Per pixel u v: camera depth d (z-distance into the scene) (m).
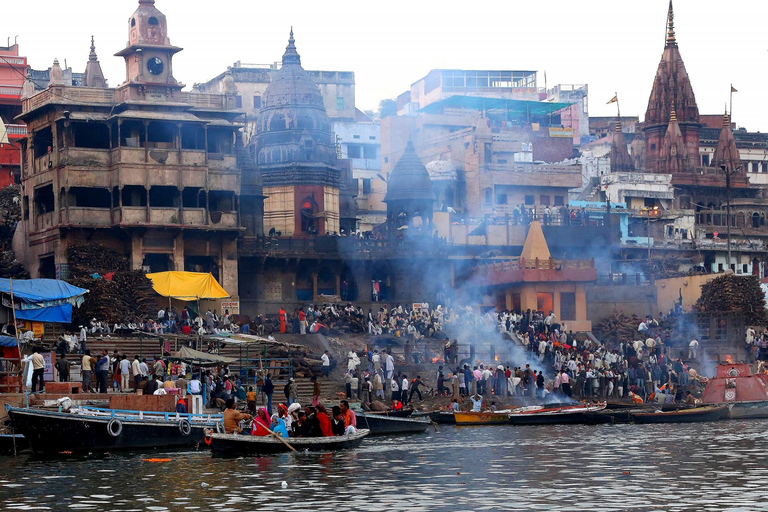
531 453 38.44
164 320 63.00
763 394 57.22
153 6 70.69
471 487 29.77
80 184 68.38
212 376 49.94
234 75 114.25
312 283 77.94
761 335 77.06
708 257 106.81
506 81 124.88
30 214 72.81
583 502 27.03
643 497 27.75
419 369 63.16
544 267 77.88
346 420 39.91
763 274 109.12
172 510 26.33
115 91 70.81
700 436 44.94
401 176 87.31
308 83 85.12
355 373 56.97
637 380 64.62
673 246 103.69
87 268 65.50
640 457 37.03
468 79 123.44
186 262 71.69
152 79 70.44
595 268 84.75
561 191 101.50
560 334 71.12
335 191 84.94
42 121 71.00
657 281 85.31
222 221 71.62
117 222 68.25
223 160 72.19
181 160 69.94
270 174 83.12
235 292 72.31
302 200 82.50
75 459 35.91
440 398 58.66
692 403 59.12
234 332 63.28
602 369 63.97
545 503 26.92
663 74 119.12
